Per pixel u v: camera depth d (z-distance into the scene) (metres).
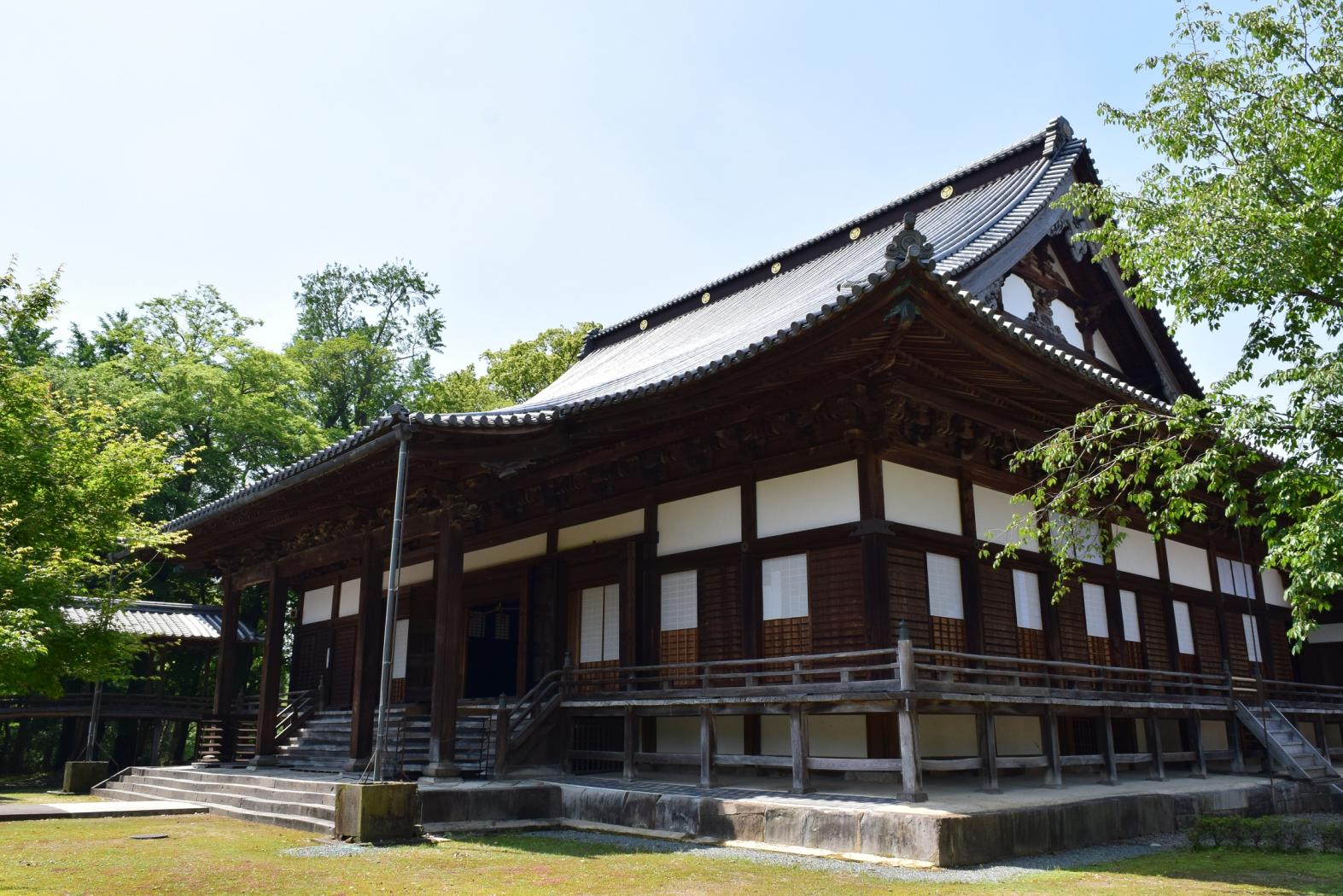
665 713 14.29
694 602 15.72
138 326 39.00
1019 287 19.00
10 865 9.80
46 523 16.31
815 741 14.17
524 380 42.97
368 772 14.84
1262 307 11.33
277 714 20.36
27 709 27.36
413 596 21.73
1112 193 12.37
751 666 14.45
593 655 17.25
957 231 19.52
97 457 17.20
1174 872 9.53
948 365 13.12
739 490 15.38
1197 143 11.72
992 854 10.14
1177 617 19.22
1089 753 16.80
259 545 21.58
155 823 14.12
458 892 8.30
